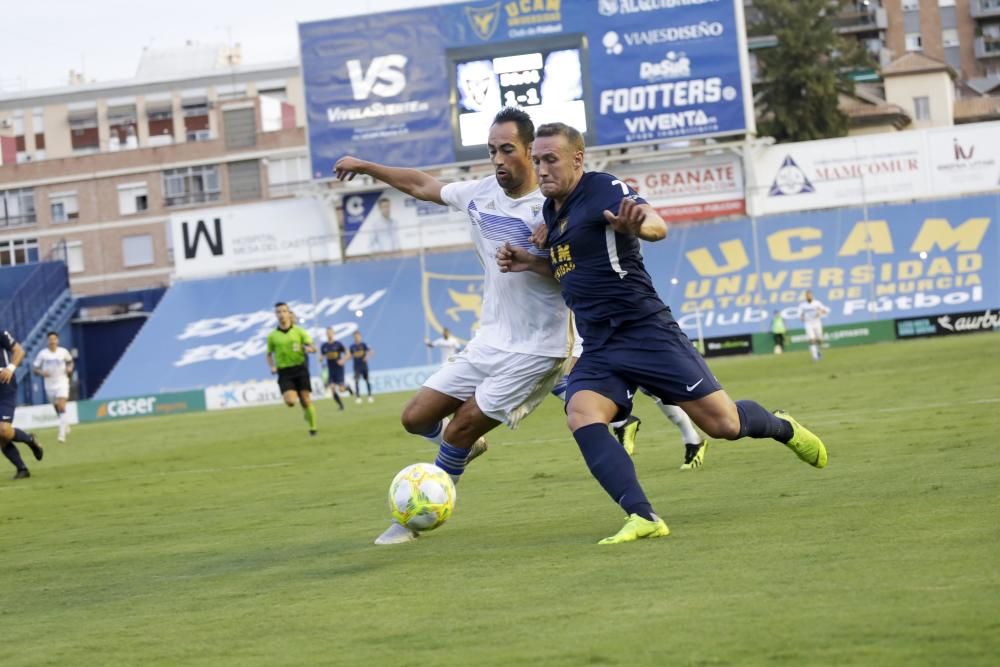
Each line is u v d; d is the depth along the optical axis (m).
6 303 119.94
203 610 12.12
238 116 154.62
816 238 100.56
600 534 14.89
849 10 182.25
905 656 7.93
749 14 157.38
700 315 99.19
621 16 93.88
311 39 97.50
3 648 10.95
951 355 59.91
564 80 94.56
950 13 188.50
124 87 175.62
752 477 19.81
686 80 94.31
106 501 27.88
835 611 9.30
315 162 98.25
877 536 12.61
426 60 96.00
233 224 106.31
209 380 101.06
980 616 8.76
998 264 98.94
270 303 104.44
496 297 16.31
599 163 97.56
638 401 49.38
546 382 16.42
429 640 9.62
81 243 156.12
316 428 52.03
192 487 29.72
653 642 8.83
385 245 103.06
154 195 155.38
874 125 154.62
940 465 18.84
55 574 16.08
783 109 140.50
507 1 94.88
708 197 100.38
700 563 11.96
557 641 9.15
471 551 14.40
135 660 9.92
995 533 12.16
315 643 9.96
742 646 8.49
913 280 99.12
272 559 15.64
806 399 39.03
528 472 24.95
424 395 16.55
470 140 96.00
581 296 14.52
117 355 127.50
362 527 18.48
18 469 37.72
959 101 173.12
